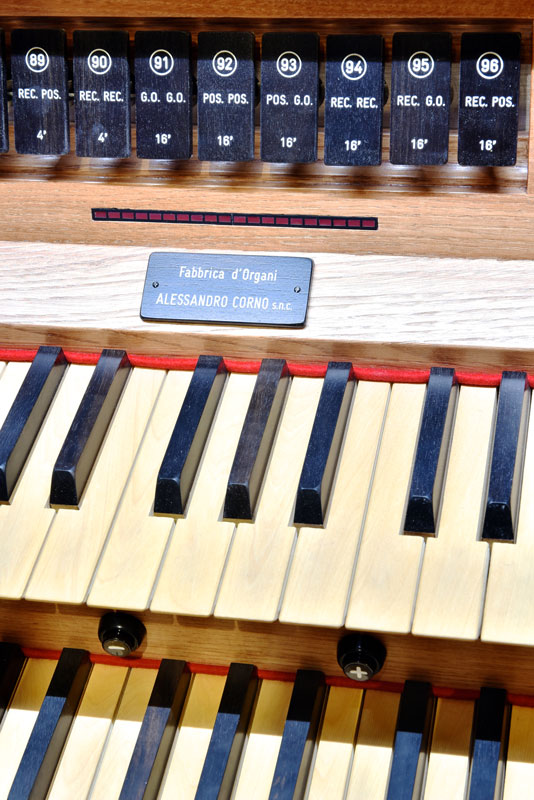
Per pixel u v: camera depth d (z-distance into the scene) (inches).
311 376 42.3
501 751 36.5
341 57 39.3
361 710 38.6
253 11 39.8
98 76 40.9
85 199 43.0
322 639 37.1
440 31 39.1
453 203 40.4
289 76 39.7
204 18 40.2
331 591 34.4
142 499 37.9
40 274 43.8
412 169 41.1
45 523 37.5
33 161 43.6
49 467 39.5
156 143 41.1
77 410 40.8
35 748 37.4
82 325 43.0
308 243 42.1
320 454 37.2
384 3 38.9
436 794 36.0
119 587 35.3
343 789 36.5
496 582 33.9
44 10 40.8
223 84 40.2
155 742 37.2
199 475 38.5
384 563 34.9
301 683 38.3
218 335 42.3
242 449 37.7
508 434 37.3
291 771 35.9
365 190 41.2
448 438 38.4
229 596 34.6
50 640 40.3
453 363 40.9
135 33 40.7
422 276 41.2
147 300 42.9
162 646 39.3
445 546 35.1
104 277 43.4
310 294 41.9
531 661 35.8
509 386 39.4
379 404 40.6
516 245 40.6
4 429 39.7
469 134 39.2
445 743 37.4
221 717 37.5
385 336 40.9
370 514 36.4
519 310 40.2
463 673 37.2
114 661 40.7
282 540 36.1
